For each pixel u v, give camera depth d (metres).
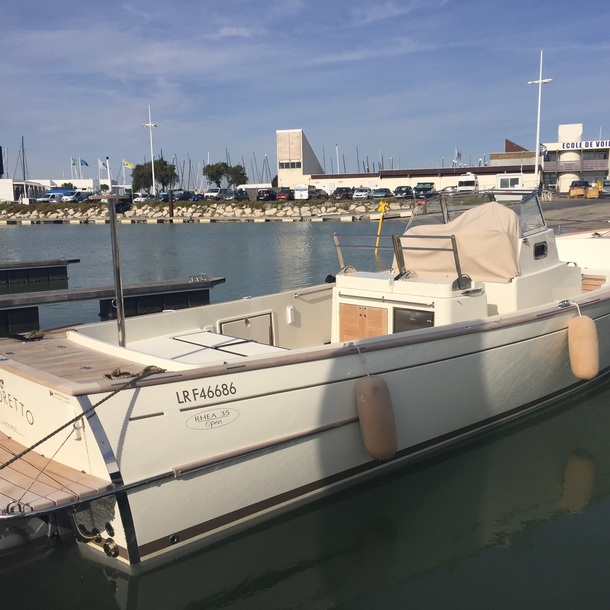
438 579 4.39
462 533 4.94
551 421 7.02
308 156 71.19
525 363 6.59
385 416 5.08
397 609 4.09
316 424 4.95
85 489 3.91
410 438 5.68
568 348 7.05
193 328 6.37
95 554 4.45
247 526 4.77
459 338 5.82
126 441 4.05
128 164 62.47
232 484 4.55
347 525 5.02
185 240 33.09
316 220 46.88
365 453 5.36
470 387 6.08
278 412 4.71
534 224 7.35
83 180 84.69
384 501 5.38
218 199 59.19
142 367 4.63
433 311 6.14
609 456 6.20
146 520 4.18
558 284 7.52
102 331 5.89
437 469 5.94
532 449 6.35
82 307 14.70
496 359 6.24
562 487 5.62
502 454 6.24
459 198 7.62
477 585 4.32
